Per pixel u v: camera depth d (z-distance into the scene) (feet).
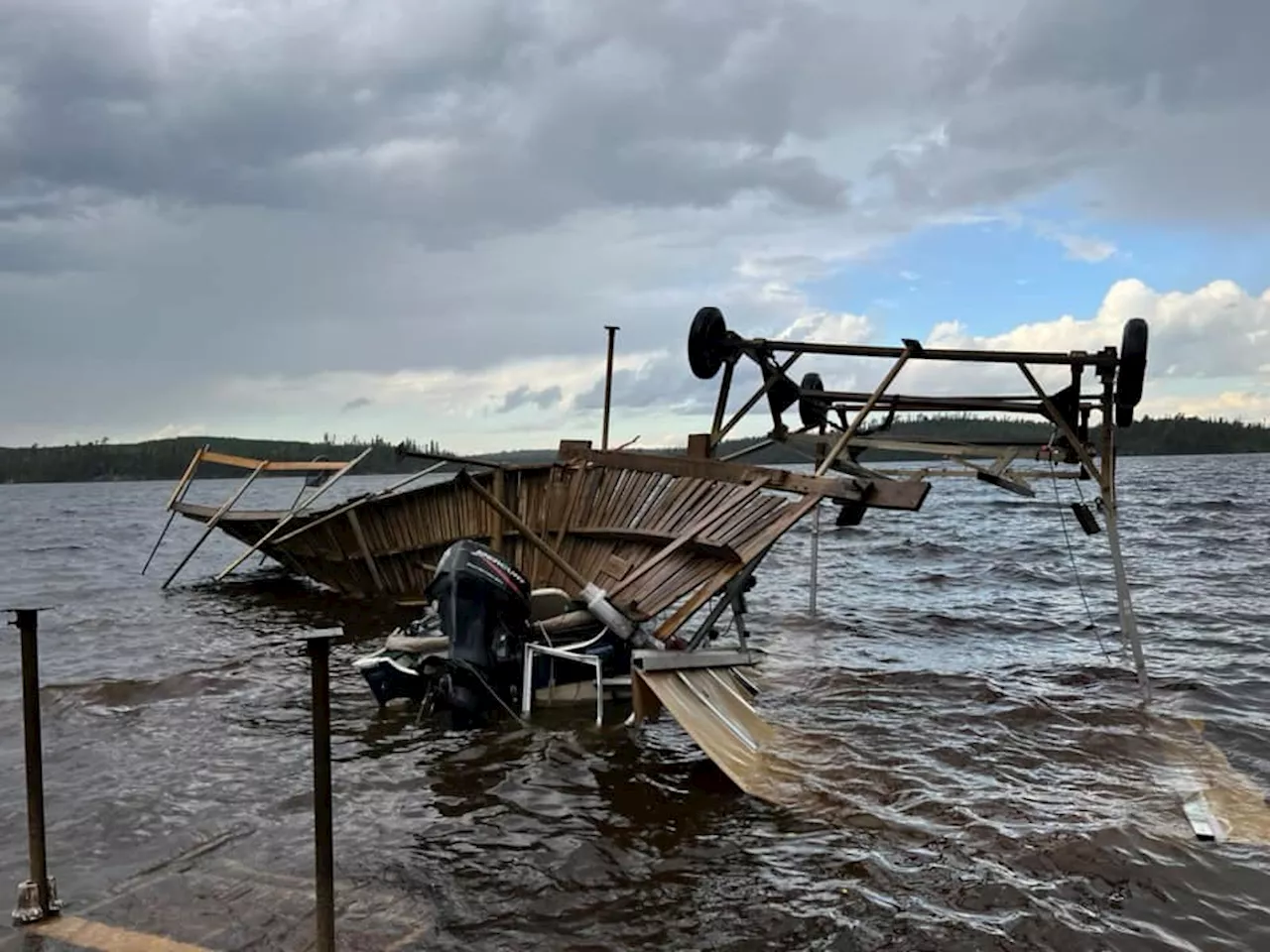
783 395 45.32
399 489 54.08
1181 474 290.56
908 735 27.63
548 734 27.55
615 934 15.93
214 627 48.83
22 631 16.08
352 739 27.35
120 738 27.58
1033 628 46.06
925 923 16.29
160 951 15.12
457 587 28.22
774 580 66.54
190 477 73.77
